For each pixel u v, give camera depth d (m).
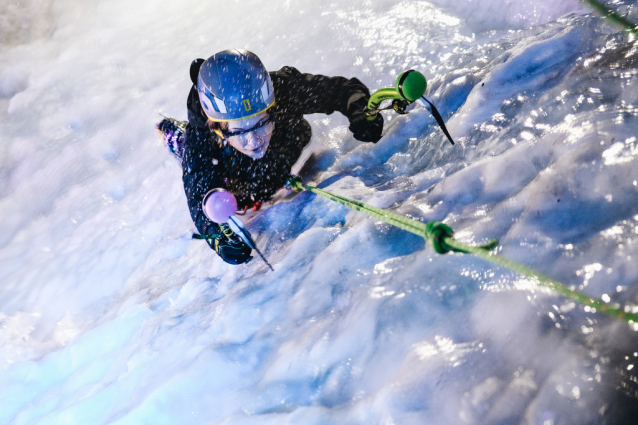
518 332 1.19
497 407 1.08
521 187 1.65
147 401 1.64
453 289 1.41
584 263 1.24
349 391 1.36
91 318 3.11
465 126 2.25
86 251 3.61
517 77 2.28
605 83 1.84
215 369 1.67
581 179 1.41
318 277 1.82
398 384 1.23
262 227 2.55
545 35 2.48
